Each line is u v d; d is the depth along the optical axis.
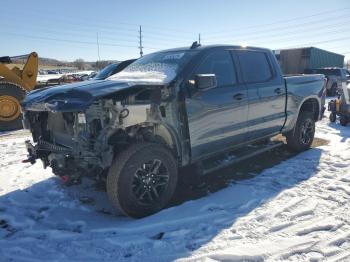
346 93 9.09
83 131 3.50
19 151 6.75
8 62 11.88
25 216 3.86
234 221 3.54
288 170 5.16
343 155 5.90
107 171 3.86
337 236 3.21
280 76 5.58
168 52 4.82
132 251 3.07
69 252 3.09
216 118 4.38
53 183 4.80
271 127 5.44
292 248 3.02
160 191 3.91
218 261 2.87
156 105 3.80
